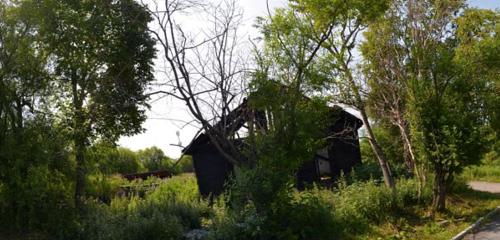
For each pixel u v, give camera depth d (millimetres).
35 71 16125
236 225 10250
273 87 11195
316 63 11867
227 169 22453
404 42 15906
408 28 15953
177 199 17391
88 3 19312
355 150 23922
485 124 15234
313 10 12141
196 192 22781
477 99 15117
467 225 12992
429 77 14742
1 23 15703
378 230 12797
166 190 23047
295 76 11391
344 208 13008
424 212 14727
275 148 10945
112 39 19609
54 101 18766
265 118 11531
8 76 15352
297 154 11125
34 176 13531
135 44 19750
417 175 16047
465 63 15070
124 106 19219
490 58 15773
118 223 12156
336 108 13547
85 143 18672
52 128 15945
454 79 14672
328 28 12391
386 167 16578
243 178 10453
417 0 15750
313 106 11609
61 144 15250
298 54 11469
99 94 19219
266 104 11180
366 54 16750
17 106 15414
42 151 14297
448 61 14344
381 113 17094
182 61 11164
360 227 12516
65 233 12969
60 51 18703
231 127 11508
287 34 11555
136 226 11391
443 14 15836
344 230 11867
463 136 14039
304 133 11070
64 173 14922
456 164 13883
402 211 14703
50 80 17672
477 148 14094
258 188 10258
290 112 11109
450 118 14172
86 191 18000
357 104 16859
